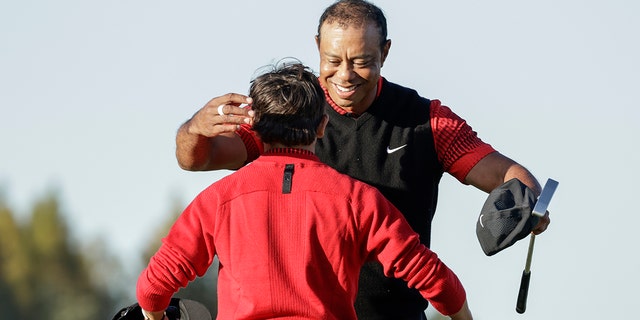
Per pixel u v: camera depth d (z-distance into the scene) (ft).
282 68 23.61
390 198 26.14
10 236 198.18
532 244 25.00
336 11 25.32
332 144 26.09
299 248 22.29
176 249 22.77
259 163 23.04
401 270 22.76
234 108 23.25
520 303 26.08
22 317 192.95
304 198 22.53
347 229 22.45
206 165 25.67
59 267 192.34
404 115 26.27
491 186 26.20
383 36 25.46
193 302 24.80
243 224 22.49
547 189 22.94
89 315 189.67
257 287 22.18
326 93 26.22
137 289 23.16
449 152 26.30
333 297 22.36
